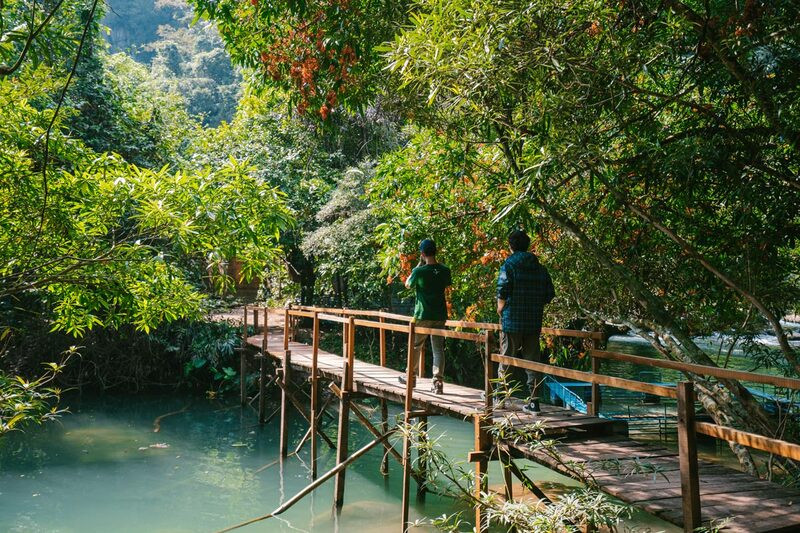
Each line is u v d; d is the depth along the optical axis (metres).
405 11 6.37
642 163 5.73
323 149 19.34
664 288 7.77
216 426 14.17
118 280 5.96
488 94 5.07
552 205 6.81
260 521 8.46
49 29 4.27
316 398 10.34
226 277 6.81
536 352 6.18
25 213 5.47
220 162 19.00
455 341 17.45
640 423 12.02
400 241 8.95
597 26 5.01
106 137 16.44
